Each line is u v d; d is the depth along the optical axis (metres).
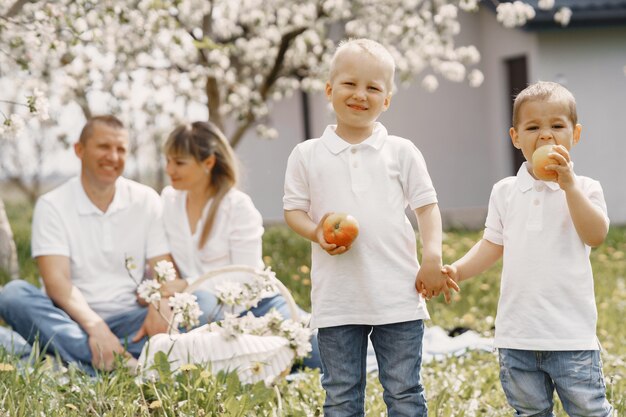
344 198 3.59
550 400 3.46
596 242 3.34
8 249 8.60
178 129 5.43
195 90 10.81
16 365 4.39
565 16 10.94
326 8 10.22
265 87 11.51
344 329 3.59
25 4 6.59
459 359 5.38
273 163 17.22
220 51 9.72
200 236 5.42
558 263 3.37
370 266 3.54
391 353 3.59
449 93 15.21
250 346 4.41
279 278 8.44
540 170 3.32
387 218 3.57
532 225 3.42
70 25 5.96
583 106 13.97
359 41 3.64
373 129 3.69
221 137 5.46
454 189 15.31
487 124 15.01
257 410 4.12
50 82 9.36
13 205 21.19
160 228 5.54
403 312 3.53
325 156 3.64
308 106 16.73
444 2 10.54
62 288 5.21
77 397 4.11
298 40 11.00
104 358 4.94
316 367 5.20
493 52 14.66
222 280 5.25
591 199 3.42
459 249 10.18
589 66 13.94
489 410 4.30
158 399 3.89
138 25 7.46
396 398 3.60
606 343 5.71
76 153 5.43
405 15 10.58
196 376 4.15
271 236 12.23
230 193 5.48
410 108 15.51
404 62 10.38
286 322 4.60
